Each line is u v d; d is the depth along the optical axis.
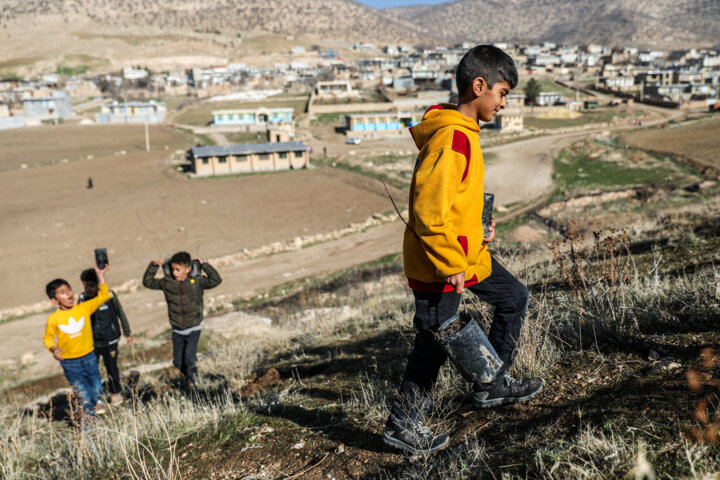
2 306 26.58
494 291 2.12
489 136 89.38
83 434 3.42
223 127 101.38
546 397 2.20
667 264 4.45
